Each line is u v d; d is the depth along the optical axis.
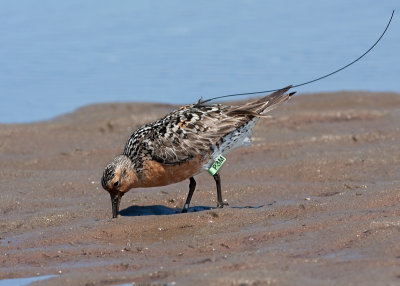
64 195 14.43
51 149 18.31
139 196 13.79
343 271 9.12
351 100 21.42
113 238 11.62
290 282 8.78
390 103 21.25
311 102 21.36
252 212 12.23
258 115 12.77
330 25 29.05
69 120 20.81
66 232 11.77
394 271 8.99
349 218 11.33
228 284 8.85
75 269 10.31
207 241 10.98
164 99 22.75
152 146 12.45
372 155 15.80
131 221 12.05
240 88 23.28
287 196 13.84
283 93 13.43
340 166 15.37
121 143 18.39
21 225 12.45
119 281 9.62
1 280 10.05
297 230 11.09
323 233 10.80
